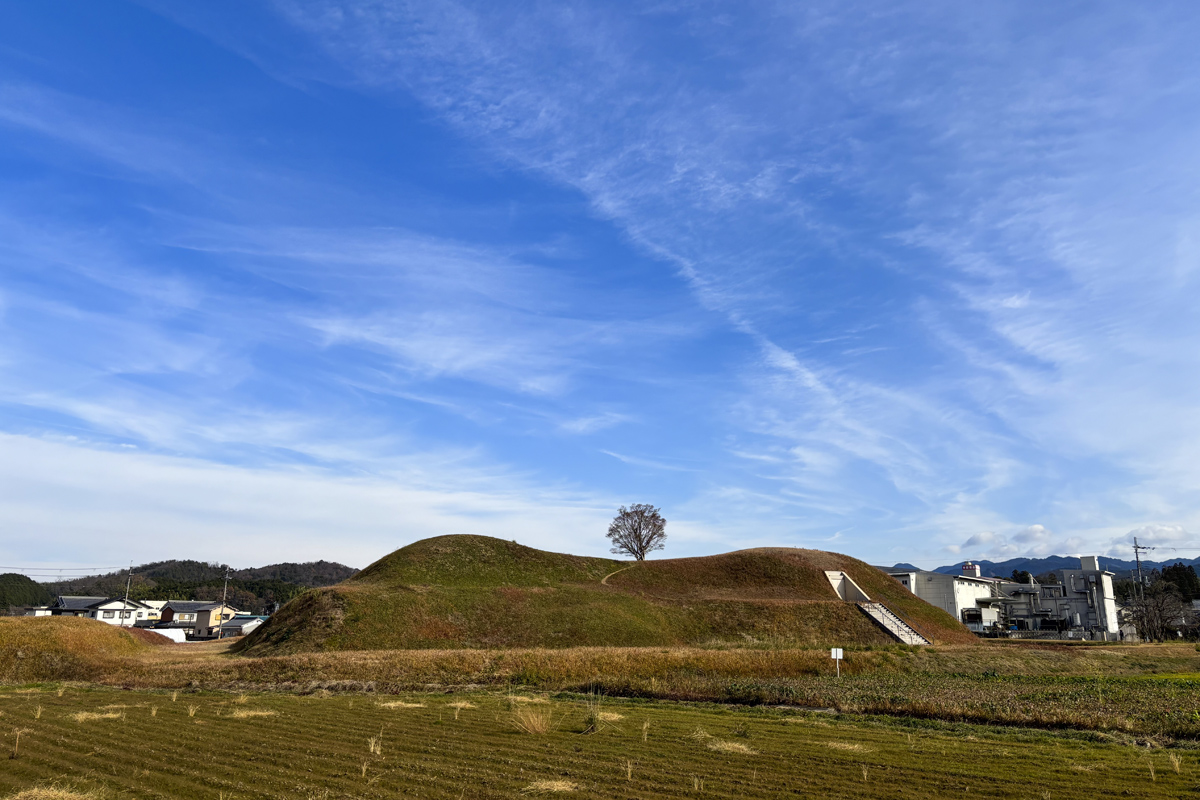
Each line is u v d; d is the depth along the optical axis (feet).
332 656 131.85
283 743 61.31
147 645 181.98
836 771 53.31
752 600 232.53
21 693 100.07
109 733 64.85
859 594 256.93
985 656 163.53
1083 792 47.55
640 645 194.08
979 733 71.36
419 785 47.85
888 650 165.78
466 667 124.57
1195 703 88.38
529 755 57.82
